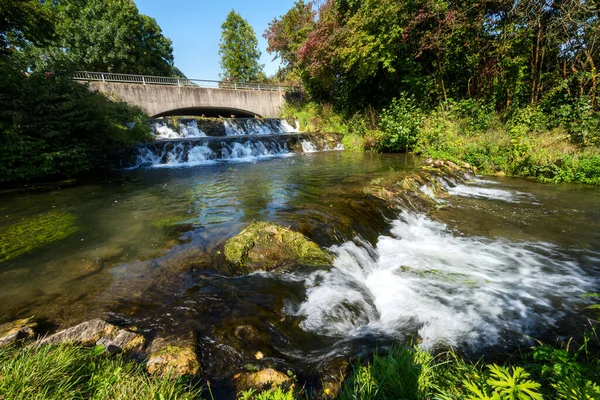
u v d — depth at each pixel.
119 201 6.82
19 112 8.09
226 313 2.93
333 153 15.14
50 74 9.47
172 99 19.03
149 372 2.04
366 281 4.11
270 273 3.81
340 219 5.30
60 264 3.89
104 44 25.39
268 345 2.57
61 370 1.85
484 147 10.80
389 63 14.57
